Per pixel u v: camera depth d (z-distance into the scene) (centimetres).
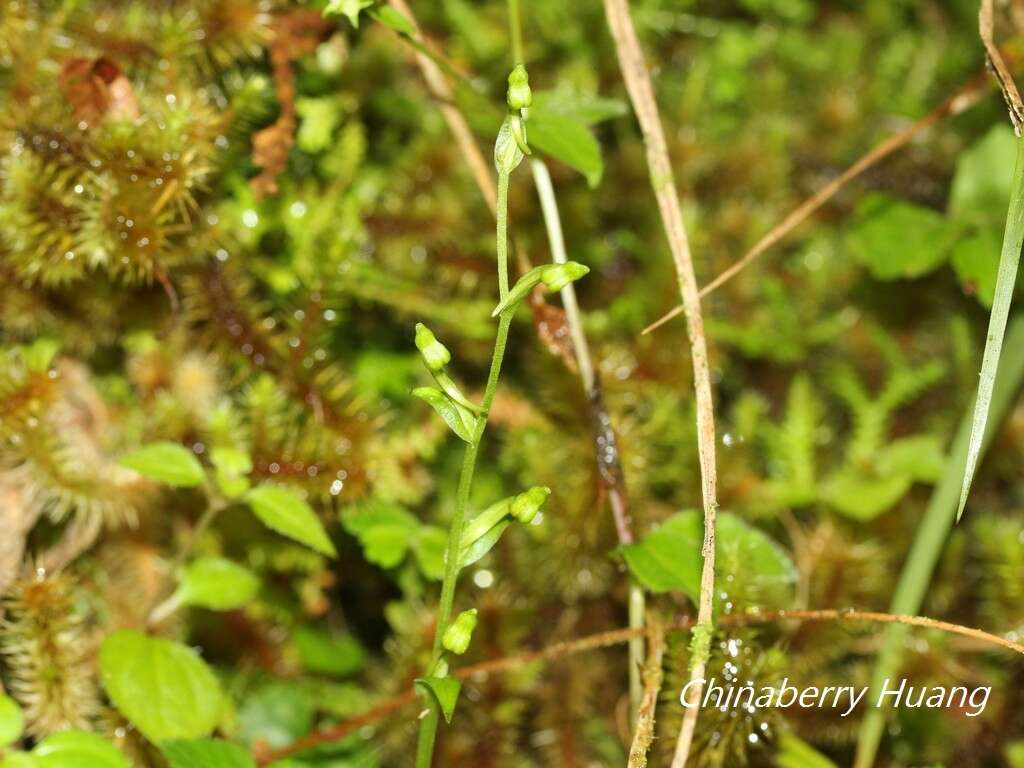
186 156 16
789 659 18
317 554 18
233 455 16
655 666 15
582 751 18
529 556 19
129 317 18
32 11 17
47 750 15
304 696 18
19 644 16
